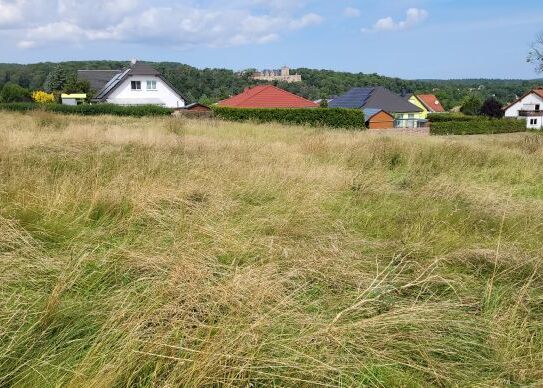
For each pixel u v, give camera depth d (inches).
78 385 77.7
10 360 84.2
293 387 84.0
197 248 135.9
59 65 2412.6
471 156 359.9
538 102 2459.4
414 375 91.0
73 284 110.7
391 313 104.3
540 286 129.7
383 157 347.9
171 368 84.8
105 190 180.5
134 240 146.1
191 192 196.1
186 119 805.9
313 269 125.9
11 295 100.4
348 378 86.4
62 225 147.5
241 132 571.8
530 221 189.9
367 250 153.2
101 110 1171.3
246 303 102.7
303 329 97.1
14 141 301.0
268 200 208.7
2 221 138.0
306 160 312.5
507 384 90.6
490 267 142.6
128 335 88.2
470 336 104.3
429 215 192.2
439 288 128.0
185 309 99.2
